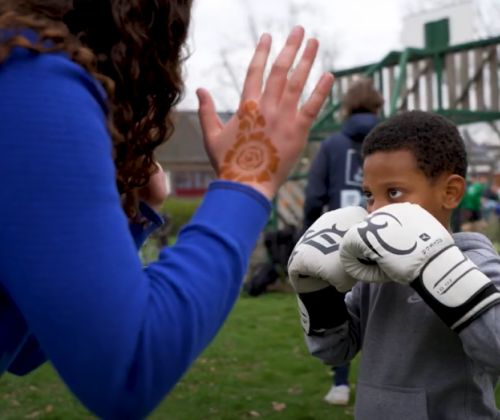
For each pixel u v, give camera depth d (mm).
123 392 811
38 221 757
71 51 861
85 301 761
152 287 842
